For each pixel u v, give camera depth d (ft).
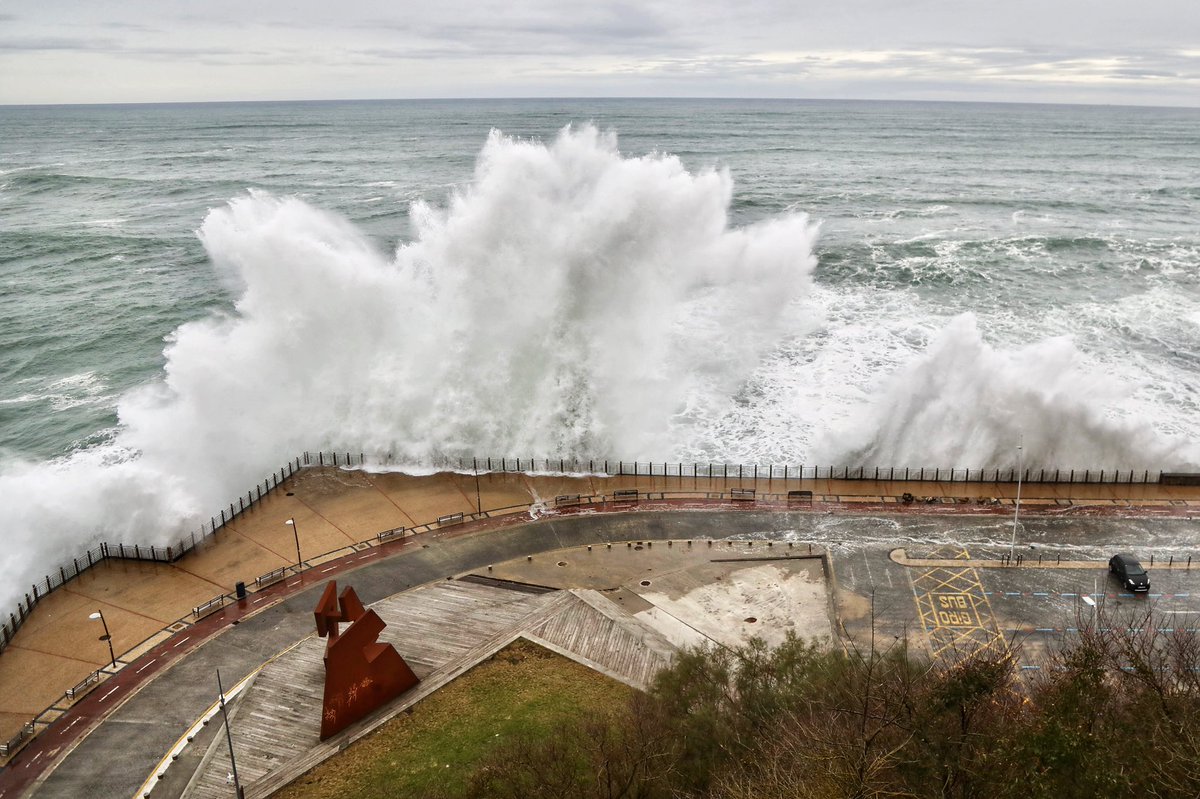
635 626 155.63
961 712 98.07
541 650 147.64
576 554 186.29
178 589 176.76
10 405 275.59
